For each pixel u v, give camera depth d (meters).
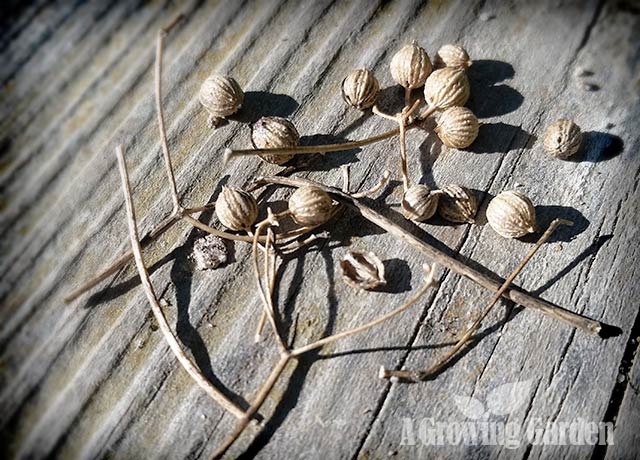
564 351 0.07
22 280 0.08
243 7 0.10
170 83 0.09
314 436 0.07
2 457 0.07
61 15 0.10
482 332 0.07
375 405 0.07
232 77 0.09
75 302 0.08
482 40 0.09
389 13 0.09
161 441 0.07
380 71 0.09
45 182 0.09
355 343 0.07
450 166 0.08
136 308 0.08
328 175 0.08
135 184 0.08
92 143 0.09
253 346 0.07
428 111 0.09
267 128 0.08
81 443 0.07
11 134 0.09
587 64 0.09
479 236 0.08
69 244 0.08
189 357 0.07
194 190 0.08
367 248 0.08
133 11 0.10
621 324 0.07
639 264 0.08
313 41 0.09
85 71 0.10
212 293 0.08
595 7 0.09
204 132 0.09
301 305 0.08
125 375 0.07
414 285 0.08
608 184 0.08
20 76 0.10
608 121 0.09
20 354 0.08
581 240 0.08
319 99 0.09
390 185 0.08
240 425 0.07
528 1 0.10
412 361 0.07
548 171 0.08
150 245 0.08
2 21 0.10
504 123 0.09
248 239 0.08
